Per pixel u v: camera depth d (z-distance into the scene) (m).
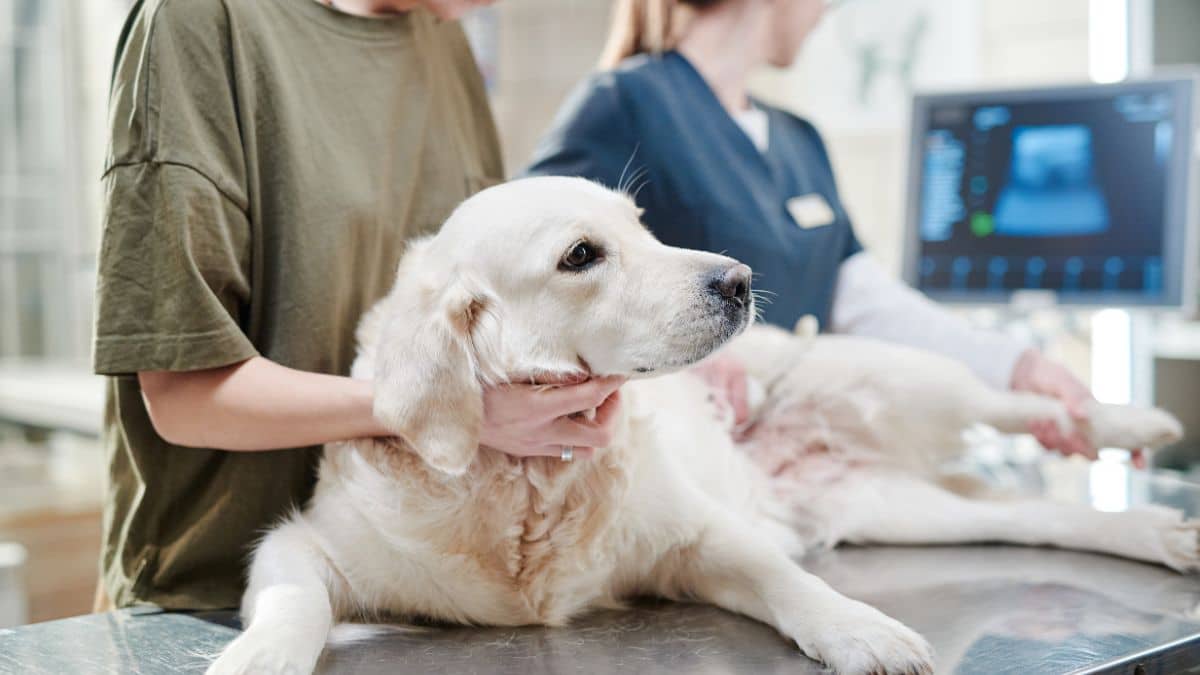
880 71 3.80
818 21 2.18
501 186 1.27
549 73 3.78
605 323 1.17
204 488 1.36
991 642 1.08
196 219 1.21
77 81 3.40
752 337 1.88
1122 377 2.91
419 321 1.13
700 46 2.08
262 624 1.03
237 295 1.30
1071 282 2.52
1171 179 2.41
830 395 1.78
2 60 3.48
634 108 1.95
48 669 1.03
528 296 1.18
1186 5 3.13
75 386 3.43
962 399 1.74
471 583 1.18
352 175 1.40
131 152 1.20
